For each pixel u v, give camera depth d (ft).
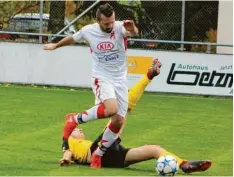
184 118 88.02
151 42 117.19
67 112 89.20
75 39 58.03
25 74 114.32
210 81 110.93
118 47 56.39
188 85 111.24
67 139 57.57
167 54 111.14
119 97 56.80
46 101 98.43
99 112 55.77
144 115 89.20
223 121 86.53
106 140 55.72
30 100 98.53
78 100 100.78
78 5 122.93
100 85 56.44
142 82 58.34
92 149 56.90
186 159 62.28
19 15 122.11
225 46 113.60
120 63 56.95
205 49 121.29
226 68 110.42
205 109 97.14
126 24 55.88
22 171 54.19
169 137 73.46
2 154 61.36
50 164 57.47
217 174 55.31
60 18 122.52
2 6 121.80
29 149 64.18
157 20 121.39
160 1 121.08
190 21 121.90
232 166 59.00
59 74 114.01
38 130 74.90
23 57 113.91
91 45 56.85
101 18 55.47
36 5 122.01
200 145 69.36
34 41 119.65
